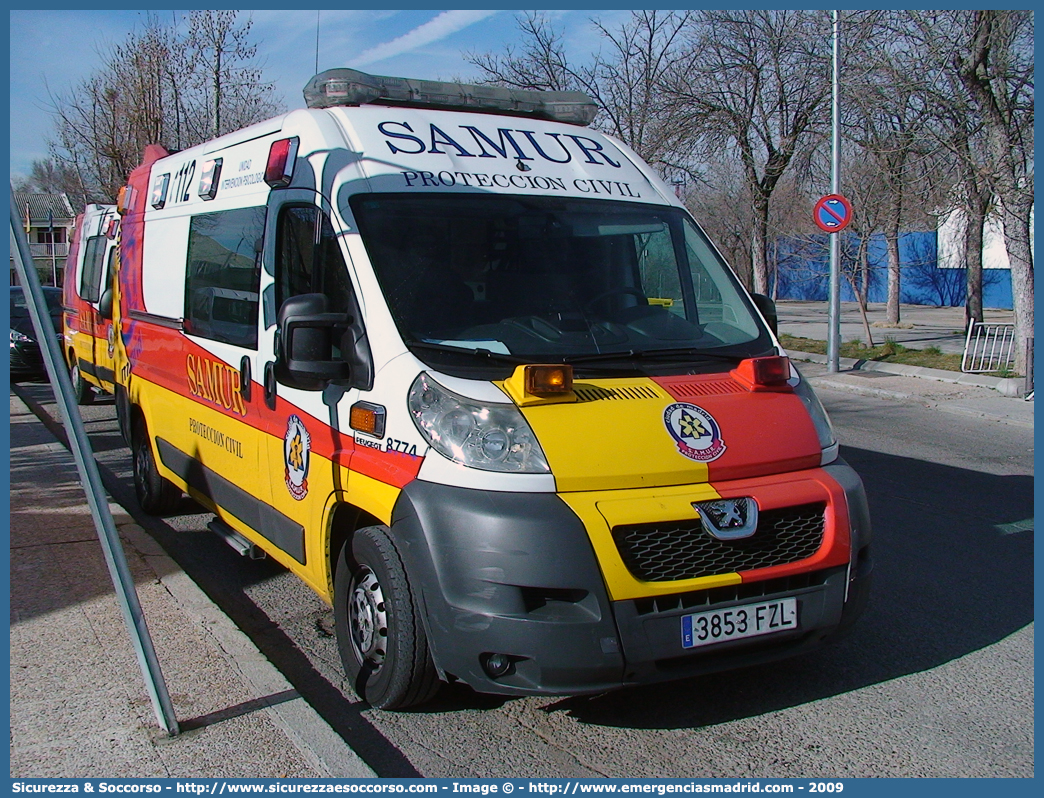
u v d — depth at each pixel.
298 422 4.75
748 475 4.01
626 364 4.28
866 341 20.89
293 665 4.87
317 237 4.66
